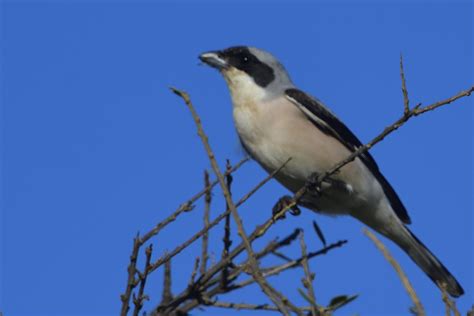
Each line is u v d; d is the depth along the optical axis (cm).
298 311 601
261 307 751
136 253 700
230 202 625
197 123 635
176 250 705
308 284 589
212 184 712
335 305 636
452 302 516
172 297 810
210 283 788
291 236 784
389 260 527
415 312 523
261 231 775
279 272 760
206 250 808
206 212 811
